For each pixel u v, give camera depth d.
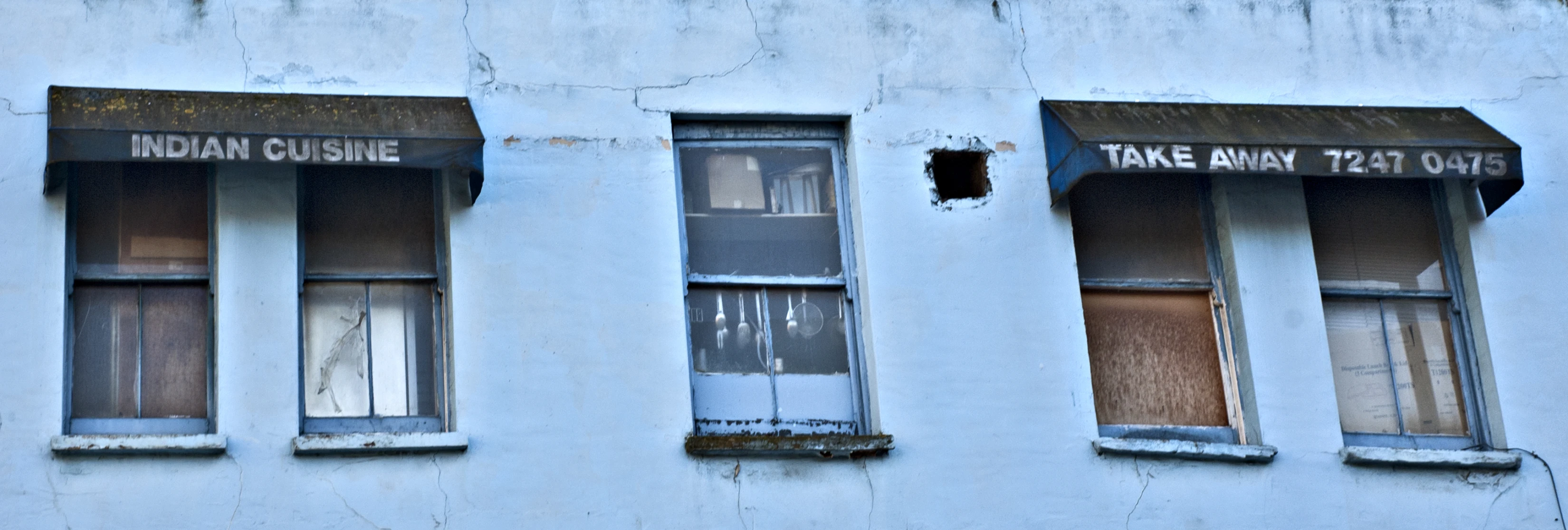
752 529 8.87
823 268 9.80
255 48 9.47
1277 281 9.88
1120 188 10.13
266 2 9.59
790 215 9.89
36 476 8.38
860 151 9.85
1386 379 10.00
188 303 9.11
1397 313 10.16
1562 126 10.57
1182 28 10.48
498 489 8.73
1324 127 9.85
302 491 8.56
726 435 9.05
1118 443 9.27
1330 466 9.49
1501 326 10.01
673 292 9.33
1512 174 9.62
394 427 9.03
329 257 9.26
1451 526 9.45
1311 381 9.68
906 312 9.48
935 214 9.75
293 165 9.21
